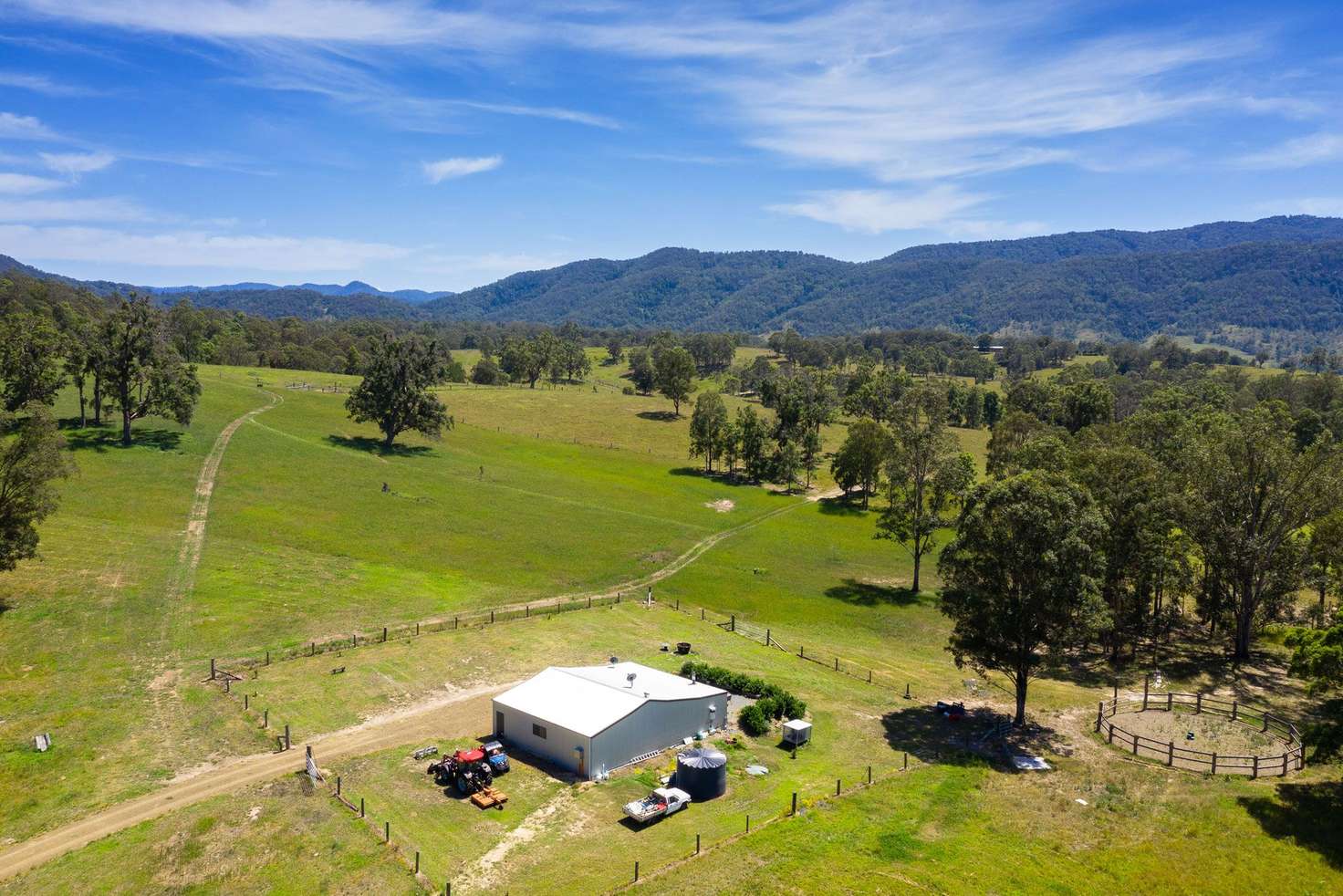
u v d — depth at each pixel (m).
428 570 74.56
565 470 130.50
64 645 49.72
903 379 188.00
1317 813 37.56
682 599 75.50
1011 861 32.59
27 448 51.97
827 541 103.12
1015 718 50.84
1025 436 125.81
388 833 32.31
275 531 78.19
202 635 53.78
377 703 46.53
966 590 50.38
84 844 31.12
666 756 42.47
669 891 29.00
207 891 28.47
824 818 35.53
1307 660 39.97
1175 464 72.38
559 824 34.44
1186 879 31.86
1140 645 67.88
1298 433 133.88
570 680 45.81
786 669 58.53
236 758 38.78
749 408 147.50
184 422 99.69
